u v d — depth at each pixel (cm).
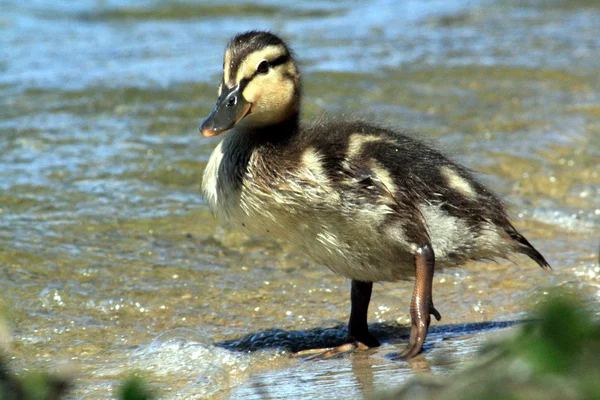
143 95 1866
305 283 1167
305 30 2578
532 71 2133
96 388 826
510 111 1867
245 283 1163
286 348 945
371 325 1023
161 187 1455
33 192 1402
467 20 2730
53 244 1241
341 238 883
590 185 1529
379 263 896
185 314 1062
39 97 1838
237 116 916
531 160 1614
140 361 901
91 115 1745
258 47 938
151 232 1309
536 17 2753
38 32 2477
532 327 347
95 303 1082
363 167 877
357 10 2911
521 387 347
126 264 1202
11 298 1079
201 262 1228
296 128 966
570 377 333
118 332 1008
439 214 888
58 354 941
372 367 826
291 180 875
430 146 1002
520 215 1405
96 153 1564
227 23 2702
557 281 1111
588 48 2352
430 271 863
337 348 924
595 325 338
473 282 1138
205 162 1544
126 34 2511
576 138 1723
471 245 915
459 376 427
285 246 1298
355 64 2123
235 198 916
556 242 1294
